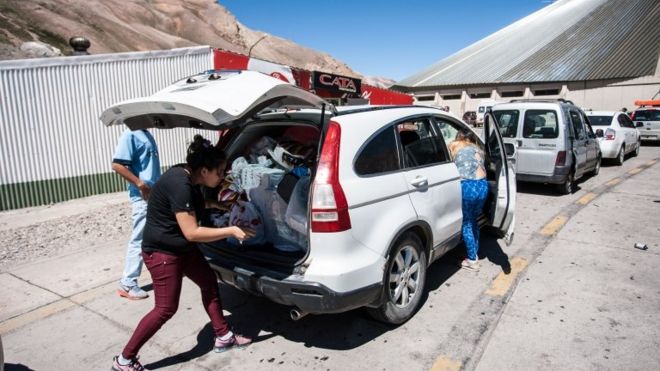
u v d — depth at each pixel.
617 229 6.09
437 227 3.82
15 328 3.71
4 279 4.72
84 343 3.49
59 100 8.72
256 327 3.68
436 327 3.58
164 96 2.89
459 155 4.37
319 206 2.88
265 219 3.43
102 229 6.58
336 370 3.05
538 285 4.33
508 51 52.44
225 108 2.55
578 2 58.50
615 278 4.45
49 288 4.49
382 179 3.23
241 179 3.78
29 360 3.26
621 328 3.49
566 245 5.48
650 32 42.12
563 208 7.36
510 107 8.63
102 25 51.69
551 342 3.32
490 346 3.29
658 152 15.01
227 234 2.84
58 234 6.34
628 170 11.20
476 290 4.25
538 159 8.20
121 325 3.76
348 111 3.34
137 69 9.61
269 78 2.89
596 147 10.05
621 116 12.90
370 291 3.07
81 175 9.14
